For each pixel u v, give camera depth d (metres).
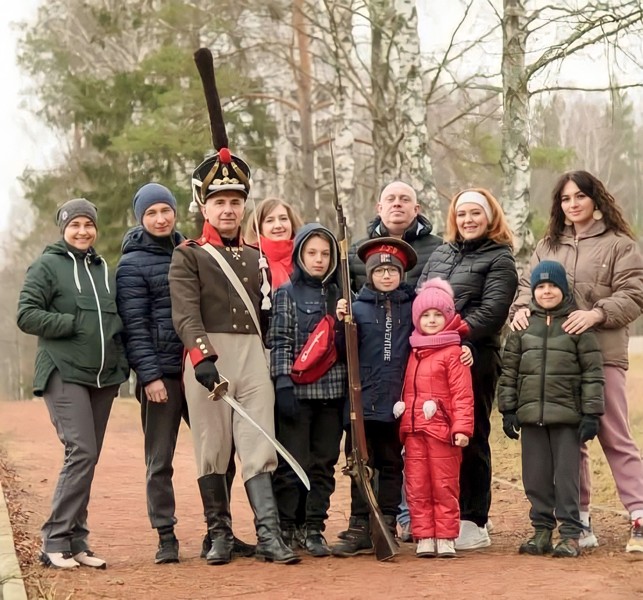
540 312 6.98
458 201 7.26
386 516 7.06
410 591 5.86
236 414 6.73
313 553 6.89
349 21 19.36
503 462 10.88
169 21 22.64
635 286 7.00
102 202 23.72
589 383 6.77
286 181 27.52
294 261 7.03
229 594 5.91
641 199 43.22
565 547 6.75
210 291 6.73
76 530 6.82
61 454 12.32
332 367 6.94
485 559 6.73
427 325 6.87
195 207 7.00
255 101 25.09
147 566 6.75
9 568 6.35
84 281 6.81
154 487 6.90
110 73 27.58
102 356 6.76
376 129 18.19
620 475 7.05
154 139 21.41
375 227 7.74
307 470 6.97
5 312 55.94
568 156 19.14
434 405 6.78
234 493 9.66
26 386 49.19
